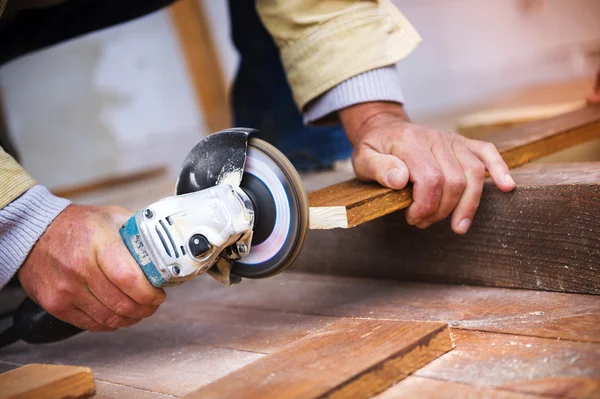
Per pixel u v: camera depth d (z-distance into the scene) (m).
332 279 1.87
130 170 5.23
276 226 1.35
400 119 1.64
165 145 5.84
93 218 1.38
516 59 6.31
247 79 2.80
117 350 1.58
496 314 1.36
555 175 1.53
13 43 2.22
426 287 1.65
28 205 1.39
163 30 5.79
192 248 1.24
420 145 1.46
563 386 0.98
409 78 6.73
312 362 1.11
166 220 1.25
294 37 1.76
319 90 1.72
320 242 1.89
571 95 4.06
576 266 1.41
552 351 1.11
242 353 1.42
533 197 1.46
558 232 1.43
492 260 1.55
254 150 1.37
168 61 5.86
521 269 1.50
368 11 1.70
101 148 5.70
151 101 5.87
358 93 1.67
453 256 1.62
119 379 1.38
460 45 6.55
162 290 1.34
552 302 1.39
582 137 1.98
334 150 2.70
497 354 1.14
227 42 5.89
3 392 1.03
